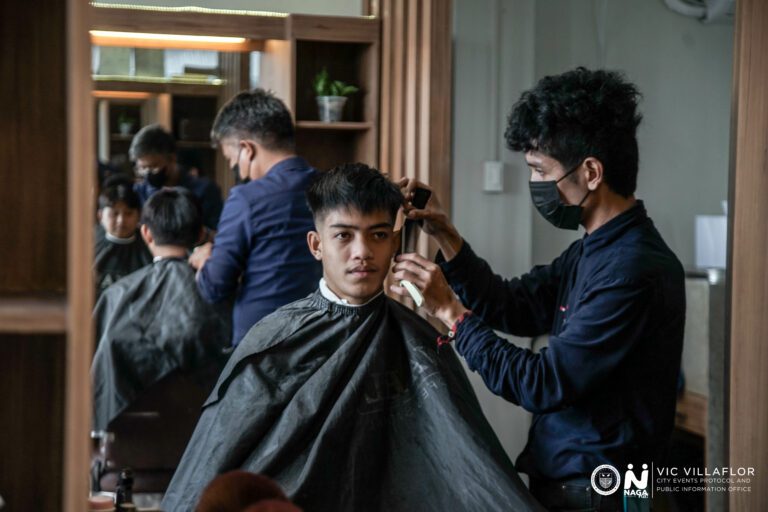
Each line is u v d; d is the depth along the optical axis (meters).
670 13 4.73
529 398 1.99
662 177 4.80
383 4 4.38
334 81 4.54
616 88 2.10
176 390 3.66
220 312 3.71
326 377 1.94
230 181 4.20
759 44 2.28
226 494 1.15
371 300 2.03
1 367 1.54
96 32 4.10
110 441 3.57
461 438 1.90
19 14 1.53
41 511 1.56
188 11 4.17
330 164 4.63
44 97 1.54
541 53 4.59
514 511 1.84
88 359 1.27
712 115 4.83
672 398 2.12
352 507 1.88
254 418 1.91
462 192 4.32
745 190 2.33
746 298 2.33
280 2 4.34
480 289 2.39
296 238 3.50
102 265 3.75
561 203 2.13
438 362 2.00
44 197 1.55
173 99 4.17
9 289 1.54
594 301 2.01
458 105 4.30
